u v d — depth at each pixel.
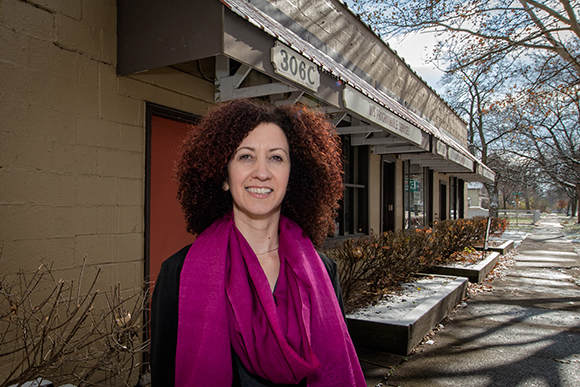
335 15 7.07
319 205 1.63
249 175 1.36
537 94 13.93
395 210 10.09
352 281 5.93
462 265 9.76
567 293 8.25
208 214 1.51
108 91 3.44
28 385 2.18
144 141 3.75
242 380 1.29
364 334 4.82
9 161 2.79
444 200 15.92
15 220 2.82
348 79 4.61
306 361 1.24
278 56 3.22
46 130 3.01
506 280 9.79
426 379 4.03
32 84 2.93
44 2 3.01
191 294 1.26
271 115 1.45
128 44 3.39
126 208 3.58
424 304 5.64
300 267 1.39
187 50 2.97
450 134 14.78
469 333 5.51
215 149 1.37
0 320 2.63
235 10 2.81
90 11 3.30
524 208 90.62
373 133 8.14
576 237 24.39
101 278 3.35
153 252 4.01
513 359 4.59
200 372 1.20
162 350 1.28
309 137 1.54
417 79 11.10
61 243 3.09
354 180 8.15
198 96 4.36
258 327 1.26
